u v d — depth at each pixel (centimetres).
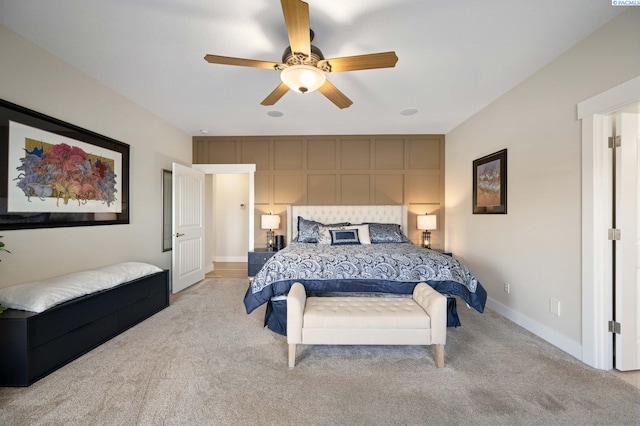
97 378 183
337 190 477
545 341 240
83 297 215
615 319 197
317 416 150
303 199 479
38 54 221
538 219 254
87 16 185
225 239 672
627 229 195
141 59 238
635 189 197
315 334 198
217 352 219
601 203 199
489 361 207
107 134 291
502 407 157
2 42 198
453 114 369
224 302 346
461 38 207
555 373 191
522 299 273
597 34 197
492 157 322
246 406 157
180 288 398
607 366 196
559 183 231
